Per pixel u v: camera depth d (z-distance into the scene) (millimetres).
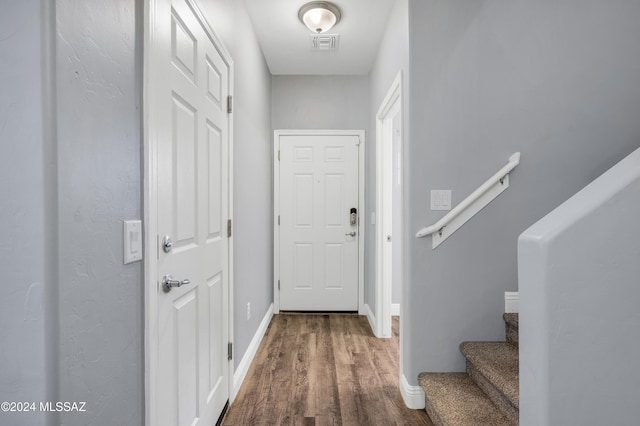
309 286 3633
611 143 1909
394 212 3570
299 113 3592
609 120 1912
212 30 1588
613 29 1913
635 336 827
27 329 662
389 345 2764
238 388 2037
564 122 1901
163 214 1121
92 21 780
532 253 854
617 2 1914
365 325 3252
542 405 828
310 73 3543
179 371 1256
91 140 779
